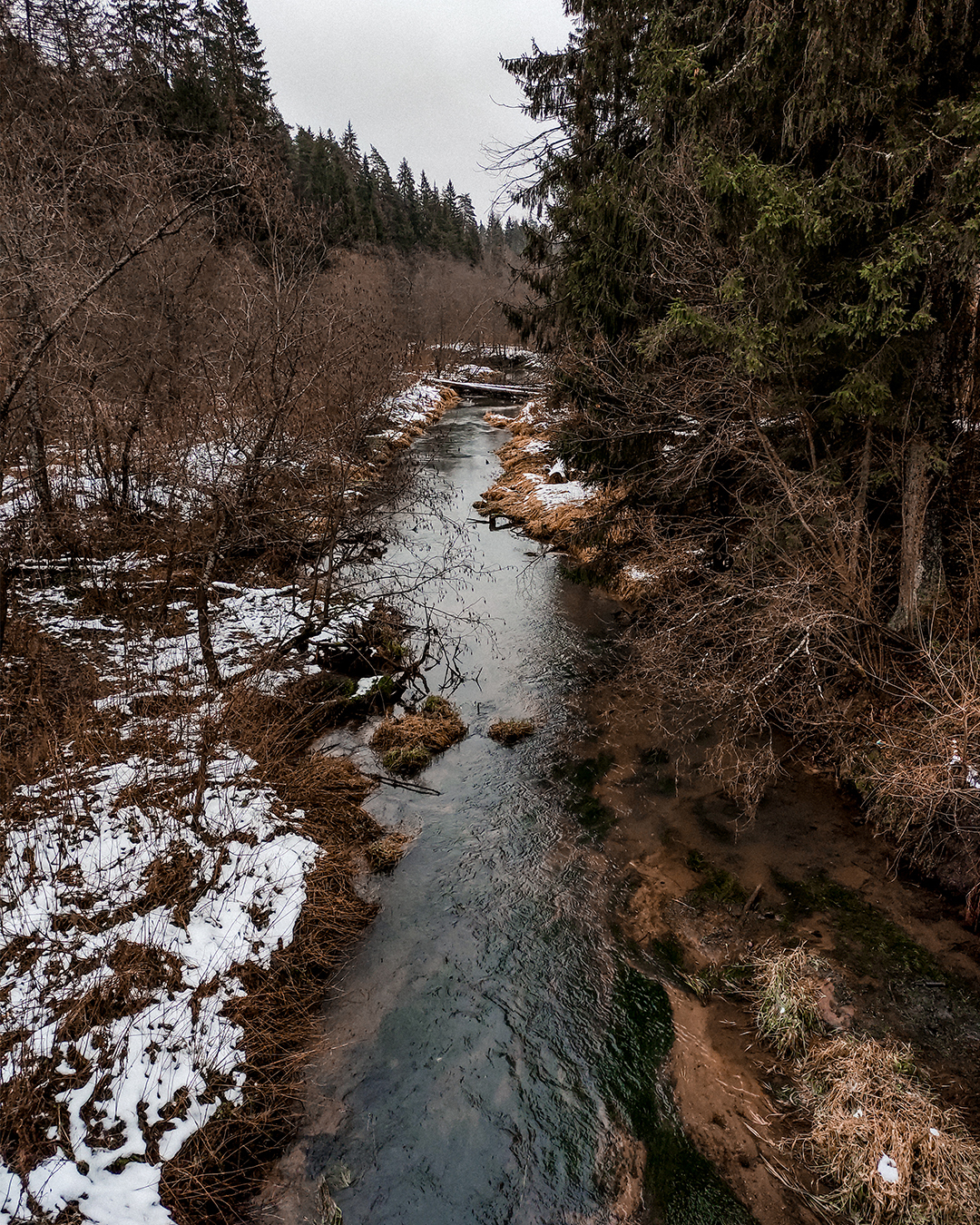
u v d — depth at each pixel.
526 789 7.66
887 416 6.06
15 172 7.62
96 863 5.54
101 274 7.48
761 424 7.66
